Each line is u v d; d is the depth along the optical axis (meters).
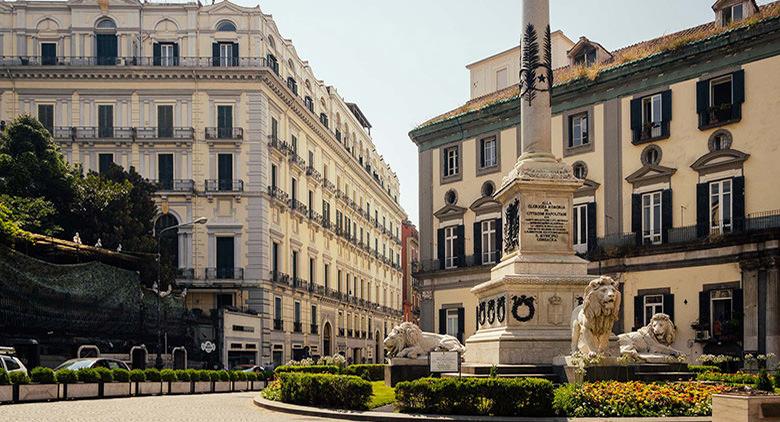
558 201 20.83
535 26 21.92
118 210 45.75
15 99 55.94
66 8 56.88
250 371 37.97
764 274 33.66
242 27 57.31
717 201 36.41
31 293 33.47
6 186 42.19
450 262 49.47
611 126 40.97
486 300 22.08
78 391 24.42
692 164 37.22
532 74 21.73
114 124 56.47
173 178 56.34
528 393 14.68
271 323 57.62
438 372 18.58
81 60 56.47
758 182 34.81
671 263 37.25
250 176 56.53
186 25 57.38
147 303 43.75
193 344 49.34
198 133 56.56
